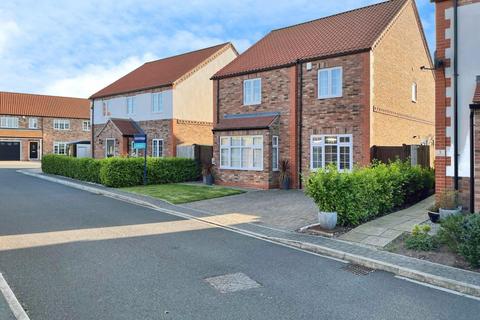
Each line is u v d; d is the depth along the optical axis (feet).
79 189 59.52
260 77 65.26
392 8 63.57
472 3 35.04
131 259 23.04
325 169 33.42
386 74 57.98
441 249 24.41
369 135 52.95
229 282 19.40
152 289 18.24
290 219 35.88
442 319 15.66
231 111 70.08
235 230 31.99
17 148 161.79
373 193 33.81
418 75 69.92
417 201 43.52
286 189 58.80
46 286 18.42
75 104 183.01
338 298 17.66
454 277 19.81
